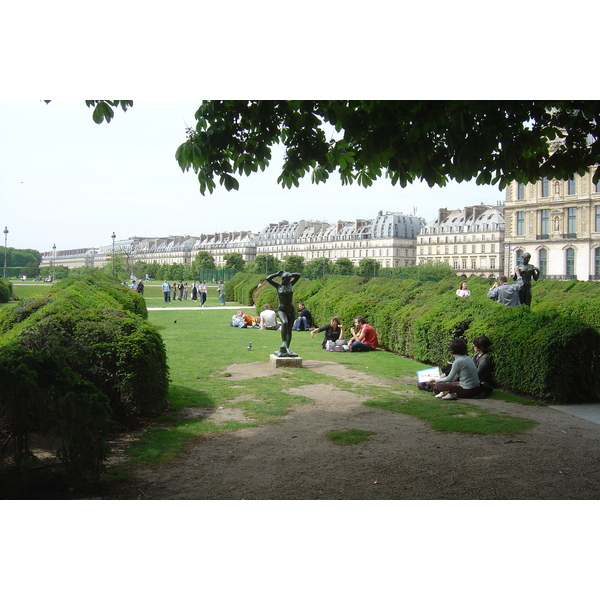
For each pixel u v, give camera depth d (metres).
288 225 177.25
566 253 78.50
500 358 10.98
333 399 9.92
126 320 8.58
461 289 19.06
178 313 33.50
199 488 5.66
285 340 13.59
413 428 8.00
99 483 5.61
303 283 34.09
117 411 7.93
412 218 148.75
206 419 8.49
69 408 5.41
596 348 9.88
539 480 5.91
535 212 81.50
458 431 7.82
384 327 17.19
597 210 75.62
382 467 6.30
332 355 15.70
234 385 11.13
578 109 7.75
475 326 12.11
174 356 14.98
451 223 132.25
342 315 19.22
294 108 7.43
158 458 6.61
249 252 174.62
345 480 5.89
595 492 5.58
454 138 6.95
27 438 5.59
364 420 8.45
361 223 153.62
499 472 6.15
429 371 10.91
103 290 20.91
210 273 88.69
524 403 9.73
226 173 7.73
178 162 7.60
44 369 5.69
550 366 9.68
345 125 6.87
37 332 7.49
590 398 9.91
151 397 8.29
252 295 41.09
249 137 7.89
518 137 7.38
